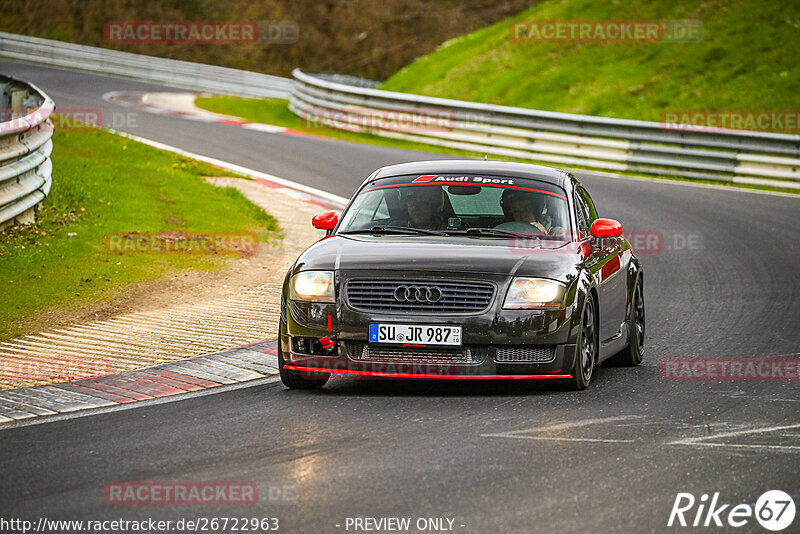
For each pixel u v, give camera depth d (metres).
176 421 21.62
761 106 90.12
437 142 89.06
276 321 33.41
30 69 137.38
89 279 38.34
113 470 18.08
